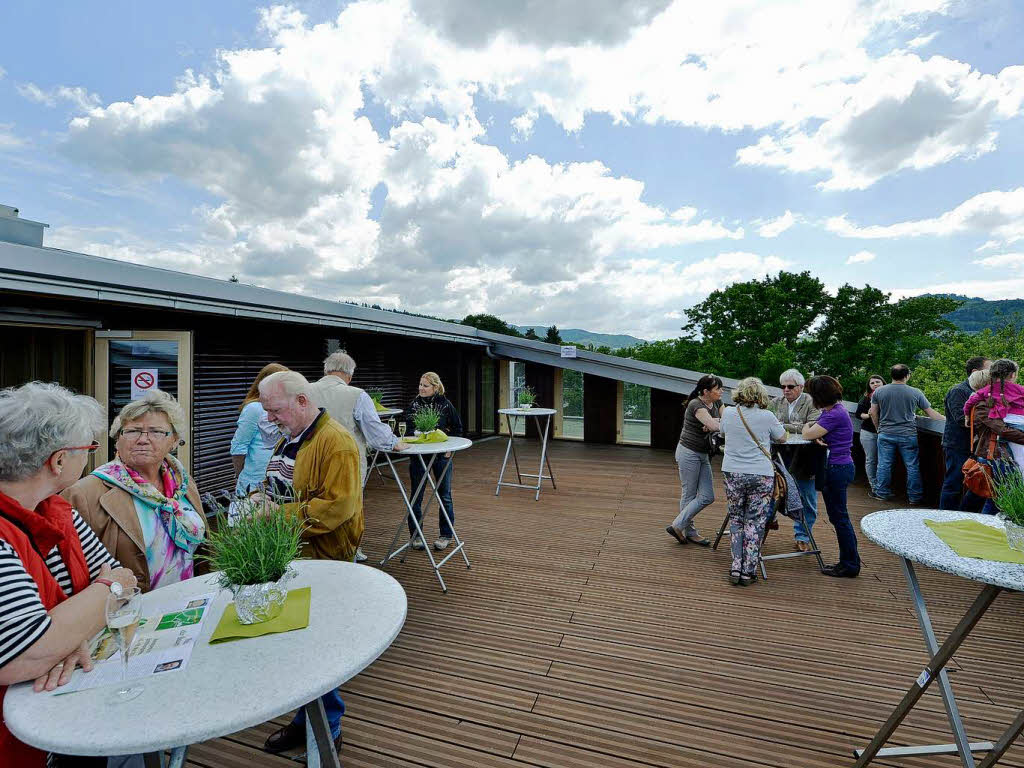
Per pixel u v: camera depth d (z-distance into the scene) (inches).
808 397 200.5
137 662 48.3
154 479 76.6
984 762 73.7
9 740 43.4
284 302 245.6
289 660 48.3
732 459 148.9
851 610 133.3
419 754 81.2
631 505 244.8
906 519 80.0
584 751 82.0
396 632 53.7
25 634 41.8
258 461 139.7
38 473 47.5
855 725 88.4
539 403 498.3
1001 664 107.9
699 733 86.2
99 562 58.7
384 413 277.9
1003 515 69.2
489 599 140.0
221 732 39.3
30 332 188.1
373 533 199.8
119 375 201.0
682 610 133.3
